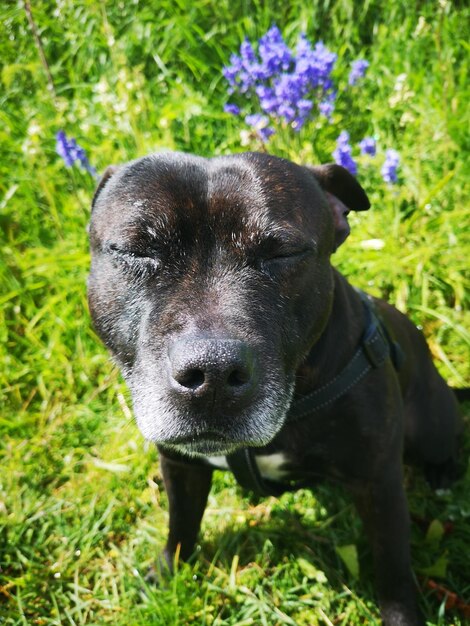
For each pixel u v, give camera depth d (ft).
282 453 1.26
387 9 2.83
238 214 1.03
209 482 1.45
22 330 2.16
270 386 0.98
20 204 2.39
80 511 1.68
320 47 2.28
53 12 2.95
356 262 2.16
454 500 1.65
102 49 2.84
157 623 1.35
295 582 1.48
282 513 1.62
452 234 2.16
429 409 1.66
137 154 2.38
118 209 1.07
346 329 1.24
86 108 2.69
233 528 1.61
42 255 2.24
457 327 1.99
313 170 1.33
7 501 1.69
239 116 2.63
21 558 1.56
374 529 1.32
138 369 1.03
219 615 1.41
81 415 1.92
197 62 2.73
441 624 1.34
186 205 1.03
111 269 1.07
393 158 2.06
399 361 1.43
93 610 1.49
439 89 2.56
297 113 2.26
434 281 2.10
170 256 1.04
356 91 2.61
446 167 2.30
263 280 1.04
